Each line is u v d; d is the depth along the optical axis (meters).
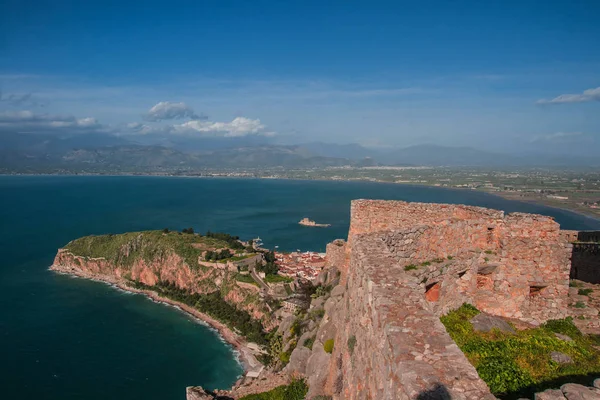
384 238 14.36
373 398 8.02
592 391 7.54
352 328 12.33
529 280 16.95
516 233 17.05
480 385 5.87
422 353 6.71
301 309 51.78
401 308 8.34
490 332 14.49
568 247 16.66
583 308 17.58
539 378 11.54
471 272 16.72
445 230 16.53
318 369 20.89
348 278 15.08
